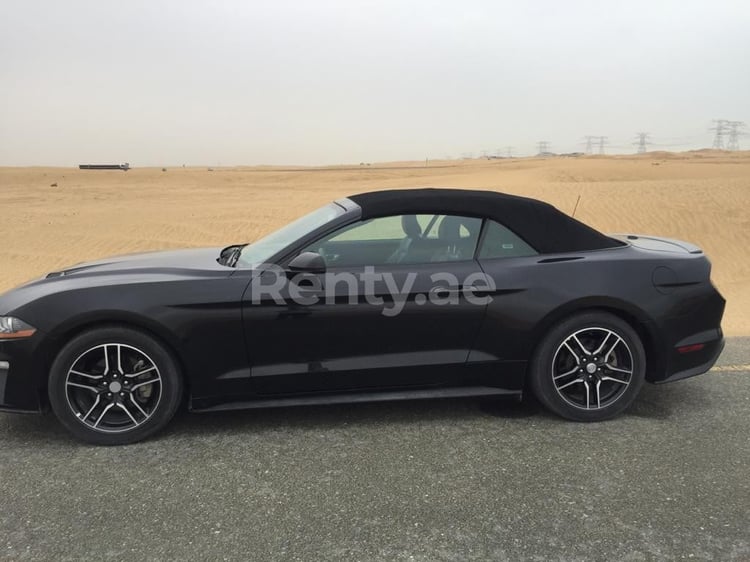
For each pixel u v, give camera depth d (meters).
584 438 3.62
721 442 3.56
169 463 3.35
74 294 3.40
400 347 3.65
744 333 6.45
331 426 3.81
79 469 3.28
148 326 3.41
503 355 3.73
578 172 45.34
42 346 3.37
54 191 35.78
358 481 3.15
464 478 3.17
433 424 3.83
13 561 2.53
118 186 43.22
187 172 72.00
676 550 2.59
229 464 3.33
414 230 3.78
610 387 3.87
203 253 4.38
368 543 2.64
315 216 4.18
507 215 3.82
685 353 3.86
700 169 49.06
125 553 2.59
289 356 3.57
